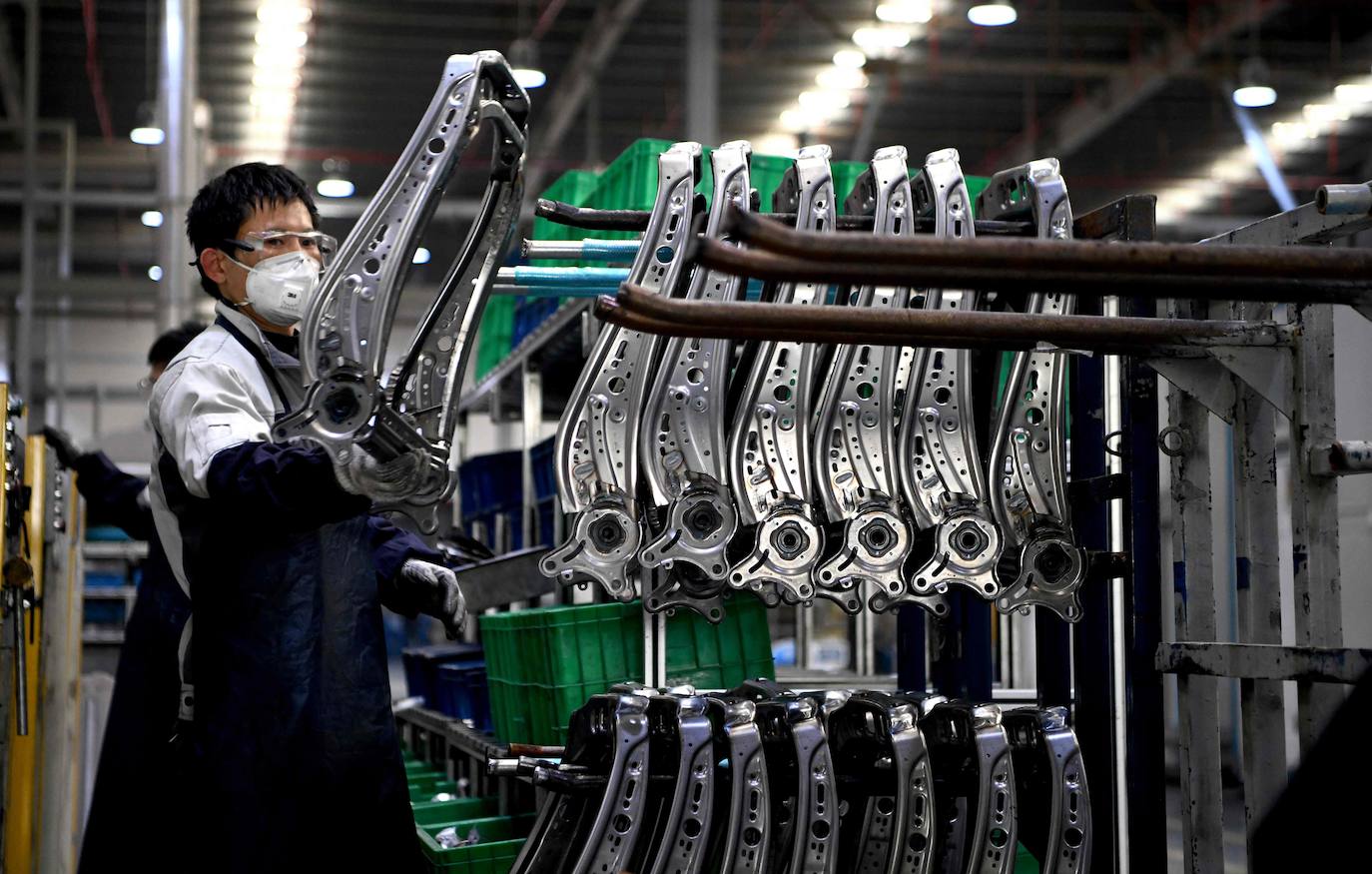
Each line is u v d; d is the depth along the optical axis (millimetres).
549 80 13195
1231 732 8609
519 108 2545
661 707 2564
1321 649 2402
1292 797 1648
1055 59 12711
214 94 12836
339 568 2576
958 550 2711
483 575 3504
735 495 2686
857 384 2752
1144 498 2816
